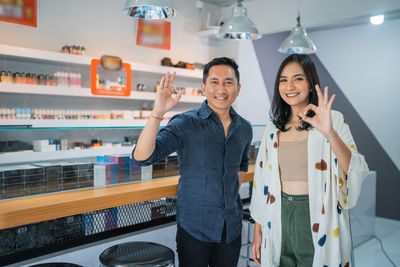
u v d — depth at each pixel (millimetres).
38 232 1658
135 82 5453
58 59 4301
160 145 1644
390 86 5297
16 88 4035
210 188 1756
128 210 1967
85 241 1778
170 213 2166
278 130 1715
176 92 1524
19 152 1724
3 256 1555
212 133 1767
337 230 1548
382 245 4113
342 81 5766
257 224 1859
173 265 1589
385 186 5402
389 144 5340
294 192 1636
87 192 1762
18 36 4289
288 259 1652
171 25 5820
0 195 1587
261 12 5668
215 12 6473
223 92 1740
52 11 4551
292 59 1621
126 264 1478
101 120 4777
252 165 2621
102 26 5039
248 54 6473
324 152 1566
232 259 1839
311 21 5129
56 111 4516
